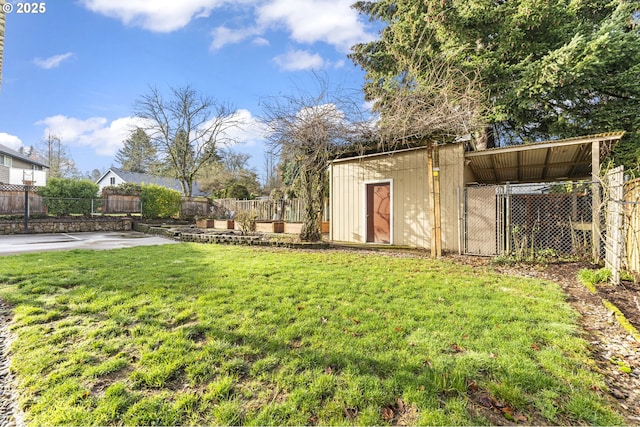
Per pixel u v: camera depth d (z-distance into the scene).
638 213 4.44
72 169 33.12
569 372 1.96
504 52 9.29
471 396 1.75
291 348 2.27
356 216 9.27
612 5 9.05
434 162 7.58
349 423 1.56
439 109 6.00
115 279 4.09
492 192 6.73
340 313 2.94
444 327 2.61
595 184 5.53
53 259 5.57
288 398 1.74
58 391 1.80
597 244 5.34
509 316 2.85
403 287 3.84
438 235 6.48
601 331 2.62
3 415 1.65
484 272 4.80
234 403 1.71
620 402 1.73
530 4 8.26
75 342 2.36
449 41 9.52
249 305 3.13
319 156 7.73
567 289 3.88
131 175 31.73
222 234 9.66
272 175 28.44
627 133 8.48
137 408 1.66
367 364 2.05
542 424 1.56
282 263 5.37
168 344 2.32
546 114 9.99
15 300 3.27
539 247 6.20
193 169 21.52
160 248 7.31
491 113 9.29
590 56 7.44
